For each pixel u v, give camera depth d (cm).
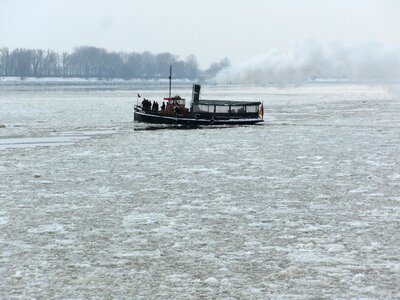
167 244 6819
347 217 8025
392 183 10294
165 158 13112
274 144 15512
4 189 9819
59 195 9388
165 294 5372
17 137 17238
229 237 7094
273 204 8788
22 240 6950
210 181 10512
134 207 8594
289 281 5678
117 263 6175
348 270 5972
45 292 5406
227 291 5438
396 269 5962
